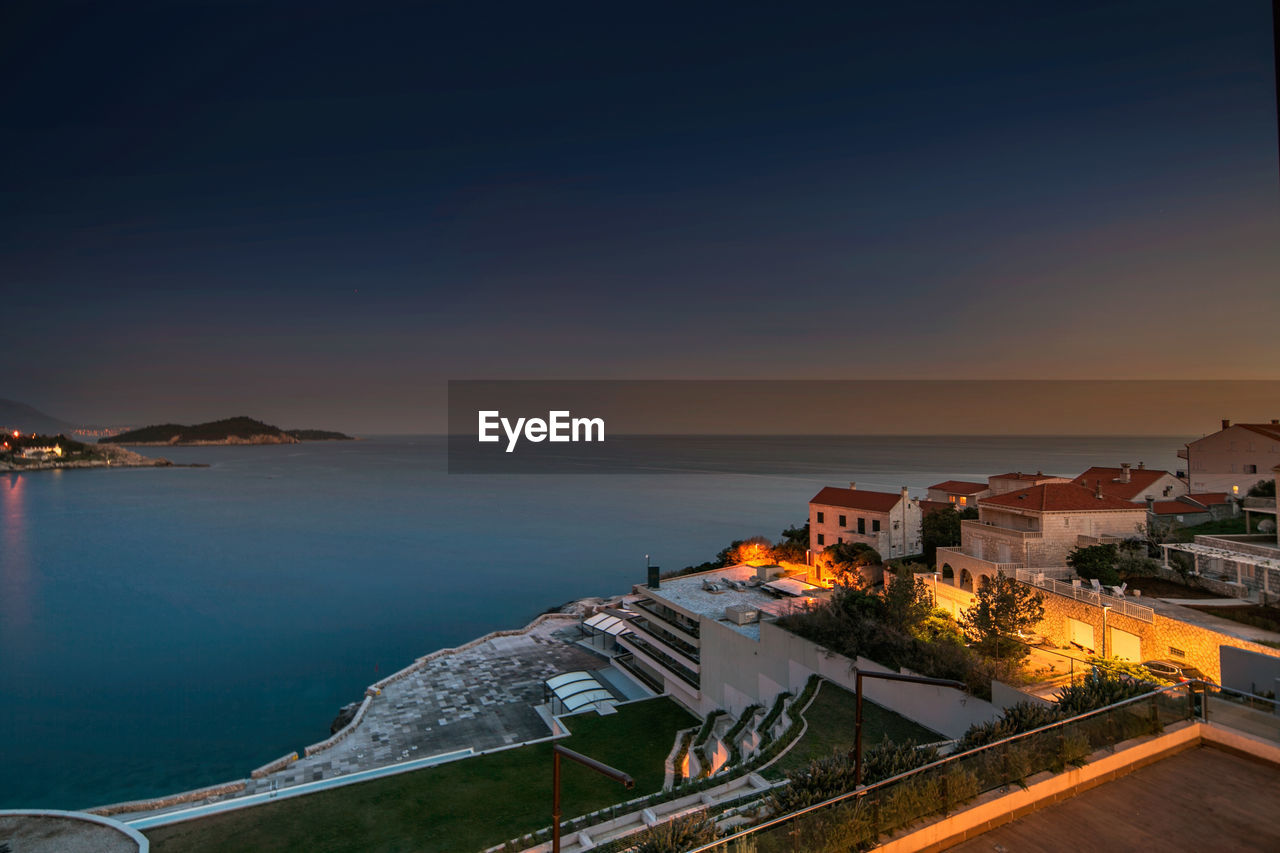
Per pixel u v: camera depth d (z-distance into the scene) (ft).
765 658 149.07
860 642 128.88
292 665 285.84
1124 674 95.71
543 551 546.67
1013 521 153.89
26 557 556.51
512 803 121.90
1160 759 45.09
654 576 208.54
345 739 169.58
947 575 161.68
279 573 481.46
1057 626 120.06
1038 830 38.40
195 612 376.89
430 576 463.01
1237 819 37.73
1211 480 219.20
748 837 37.78
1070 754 42.37
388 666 284.00
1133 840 36.68
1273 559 119.44
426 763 142.10
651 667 195.52
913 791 39.06
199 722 224.94
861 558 195.52
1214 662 94.17
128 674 274.98
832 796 43.24
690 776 129.90
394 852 104.73
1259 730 44.29
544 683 200.85
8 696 251.60
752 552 248.93
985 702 101.24
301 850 105.70
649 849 42.96
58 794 175.73
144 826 113.50
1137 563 135.03
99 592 429.79
